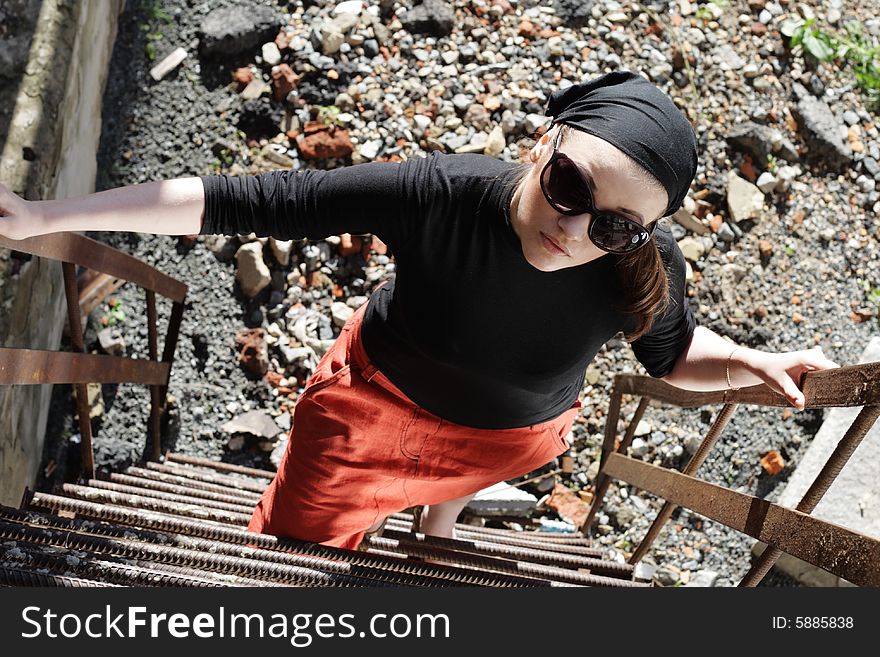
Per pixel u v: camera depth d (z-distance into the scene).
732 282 4.43
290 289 4.03
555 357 1.77
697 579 3.88
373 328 1.90
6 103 2.92
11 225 1.43
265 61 4.27
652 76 4.64
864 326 4.51
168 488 2.95
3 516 1.63
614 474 3.11
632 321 1.75
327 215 1.63
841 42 4.99
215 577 1.76
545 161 1.49
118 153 4.10
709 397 2.28
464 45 4.50
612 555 3.89
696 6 4.90
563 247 1.49
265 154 4.18
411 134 4.29
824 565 1.45
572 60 4.57
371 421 1.97
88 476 2.81
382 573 1.90
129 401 3.75
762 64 4.85
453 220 1.60
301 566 1.84
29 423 3.17
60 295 3.46
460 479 2.05
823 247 4.61
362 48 4.38
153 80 4.22
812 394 1.66
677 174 1.45
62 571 1.57
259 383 3.91
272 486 2.17
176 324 3.43
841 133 4.79
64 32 3.14
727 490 1.95
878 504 3.63
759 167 4.65
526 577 2.18
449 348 1.77
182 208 1.59
